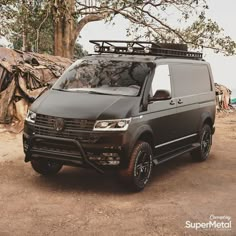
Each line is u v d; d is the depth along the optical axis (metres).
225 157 9.73
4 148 9.62
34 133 6.52
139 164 6.60
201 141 8.96
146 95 6.78
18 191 6.55
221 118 18.22
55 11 20.70
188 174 7.99
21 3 20.88
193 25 24.73
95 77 7.17
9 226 5.20
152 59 7.40
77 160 6.22
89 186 6.92
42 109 6.53
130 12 24.17
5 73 12.16
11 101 11.77
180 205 6.13
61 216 5.57
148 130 6.71
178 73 8.05
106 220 5.46
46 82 12.91
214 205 6.19
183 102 8.02
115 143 6.14
